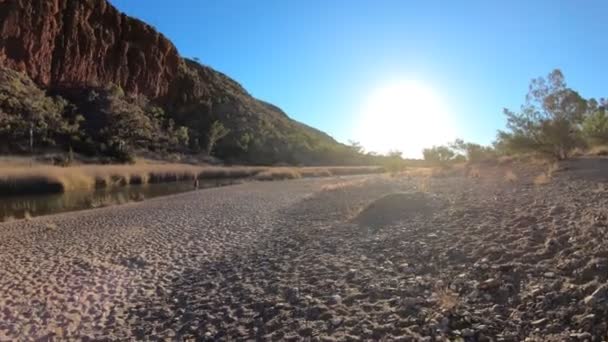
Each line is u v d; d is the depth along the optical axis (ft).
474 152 98.07
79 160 176.24
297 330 14.38
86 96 271.49
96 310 19.10
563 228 19.03
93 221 47.50
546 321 11.66
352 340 13.00
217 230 38.65
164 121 310.45
